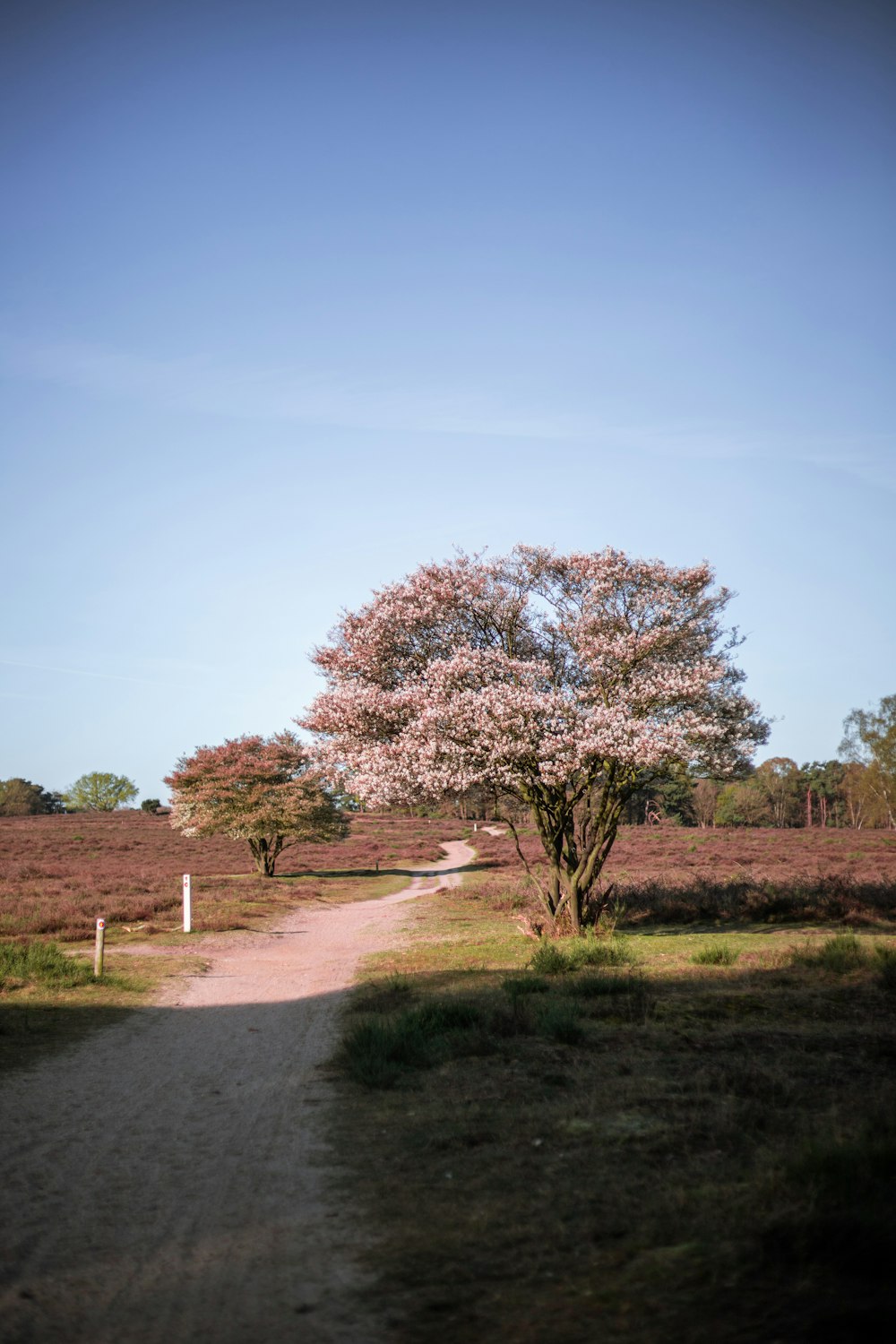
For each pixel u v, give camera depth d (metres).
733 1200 5.11
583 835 21.06
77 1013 12.56
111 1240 5.12
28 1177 6.20
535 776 19.81
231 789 46.09
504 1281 4.40
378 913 29.78
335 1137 6.88
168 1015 12.51
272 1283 4.52
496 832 102.38
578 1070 8.34
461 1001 12.03
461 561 21.75
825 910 24.41
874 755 95.06
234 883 40.06
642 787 21.03
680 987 12.73
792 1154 5.68
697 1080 7.73
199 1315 4.20
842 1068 8.09
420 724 19.50
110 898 30.28
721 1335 3.69
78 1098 8.31
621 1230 4.87
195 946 20.44
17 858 59.22
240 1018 12.28
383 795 20.14
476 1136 6.60
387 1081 8.27
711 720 20.08
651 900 26.75
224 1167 6.31
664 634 20.41
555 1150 6.25
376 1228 5.14
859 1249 4.27
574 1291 4.23
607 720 19.06
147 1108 7.93
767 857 51.72
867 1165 5.14
